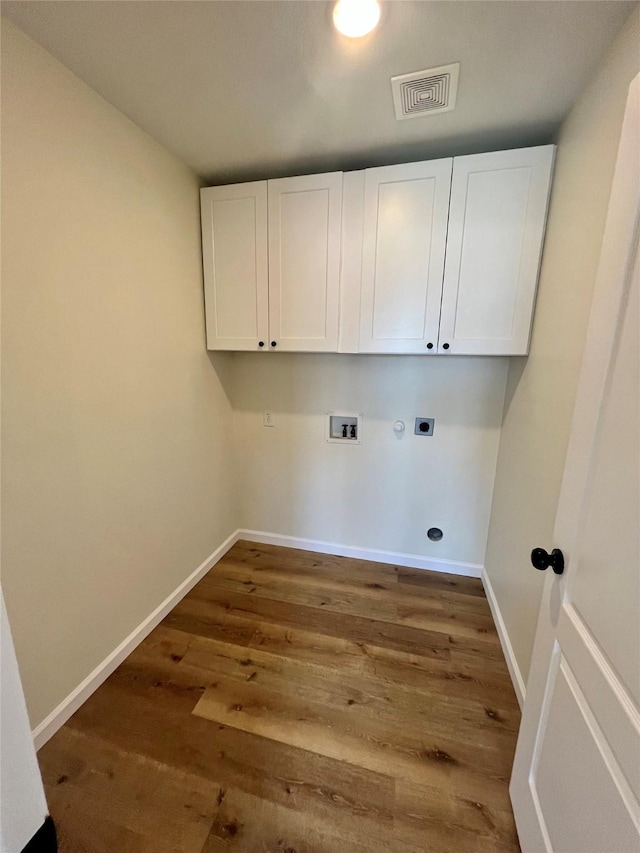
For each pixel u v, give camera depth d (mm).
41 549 1274
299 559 2549
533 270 1633
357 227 1822
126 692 1525
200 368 2164
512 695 1526
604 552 728
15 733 411
